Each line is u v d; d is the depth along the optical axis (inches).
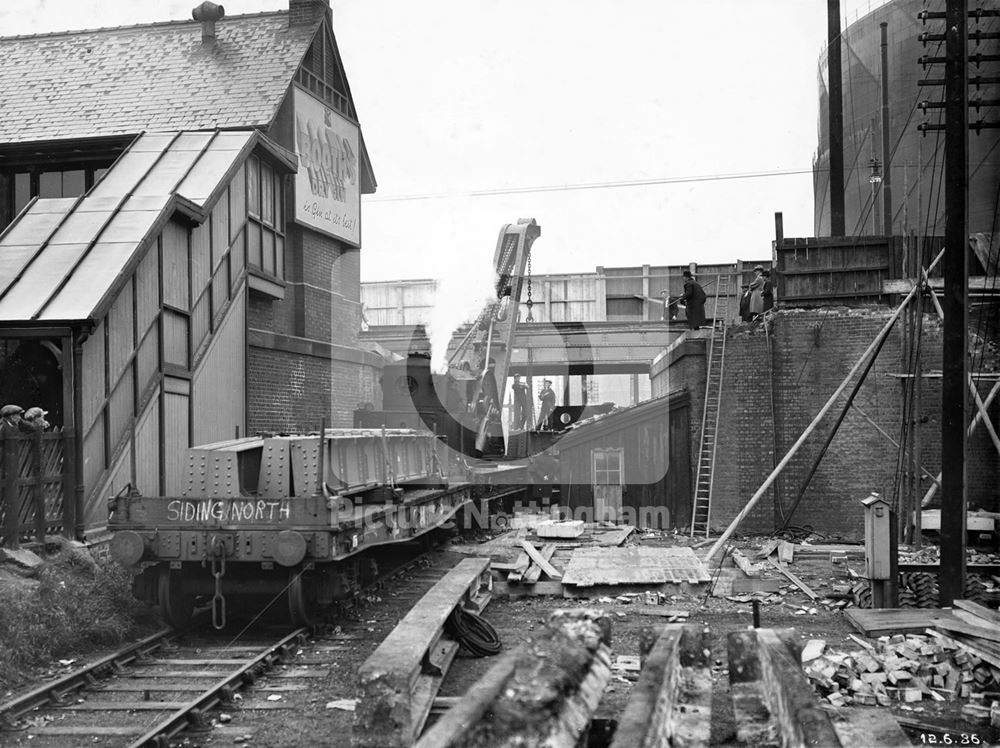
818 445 769.6
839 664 346.9
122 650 377.7
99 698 327.0
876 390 760.3
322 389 839.7
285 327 810.8
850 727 201.5
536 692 149.6
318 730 292.0
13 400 556.7
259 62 814.5
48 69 837.2
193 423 622.5
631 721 161.6
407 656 238.8
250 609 474.9
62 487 482.6
